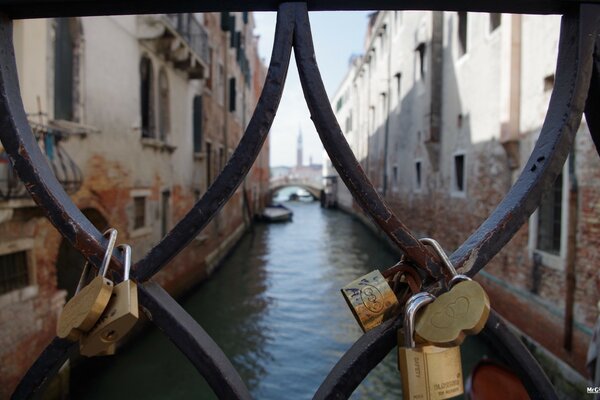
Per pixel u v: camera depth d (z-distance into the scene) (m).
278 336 10.37
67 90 7.01
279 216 35.12
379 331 0.86
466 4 0.92
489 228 0.90
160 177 11.13
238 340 10.12
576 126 0.92
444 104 13.15
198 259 14.20
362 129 32.72
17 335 5.49
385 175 22.84
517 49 8.40
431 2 0.91
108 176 8.21
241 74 26.55
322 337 10.29
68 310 0.80
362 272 17.39
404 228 0.85
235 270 17.69
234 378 0.88
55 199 0.85
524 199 0.90
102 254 0.85
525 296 7.86
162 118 11.65
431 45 13.55
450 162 12.45
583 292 6.20
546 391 0.91
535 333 7.51
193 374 7.98
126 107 9.01
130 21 9.12
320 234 28.20
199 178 15.17
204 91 15.83
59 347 0.84
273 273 17.19
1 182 4.93
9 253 5.46
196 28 12.64
